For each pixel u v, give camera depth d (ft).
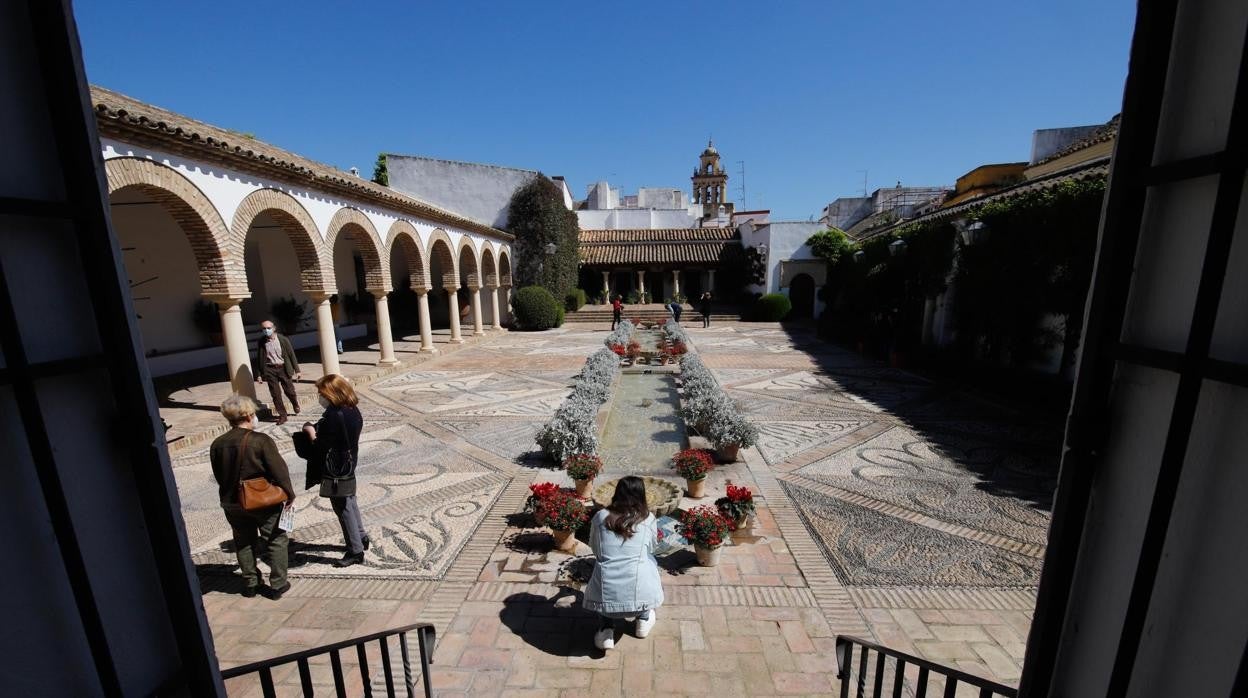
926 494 19.26
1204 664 2.91
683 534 14.34
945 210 45.01
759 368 44.73
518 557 15.08
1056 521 3.76
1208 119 2.78
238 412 12.75
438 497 19.31
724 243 101.55
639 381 41.14
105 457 3.43
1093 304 3.42
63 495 3.19
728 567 14.37
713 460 22.72
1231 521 2.74
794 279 86.28
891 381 38.99
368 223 40.63
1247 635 2.64
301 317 54.34
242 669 6.05
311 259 34.37
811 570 14.25
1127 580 3.39
